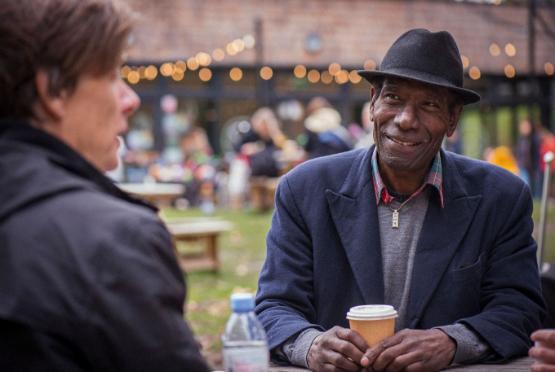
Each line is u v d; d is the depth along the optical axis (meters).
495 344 2.57
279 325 2.69
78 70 1.63
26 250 1.51
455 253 2.76
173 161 23.39
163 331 1.51
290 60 24.70
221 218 16.42
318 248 2.84
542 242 3.61
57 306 1.48
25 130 1.62
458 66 2.75
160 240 1.57
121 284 1.49
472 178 2.87
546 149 15.52
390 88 2.72
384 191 2.81
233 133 24.34
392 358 2.39
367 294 2.75
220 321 7.37
